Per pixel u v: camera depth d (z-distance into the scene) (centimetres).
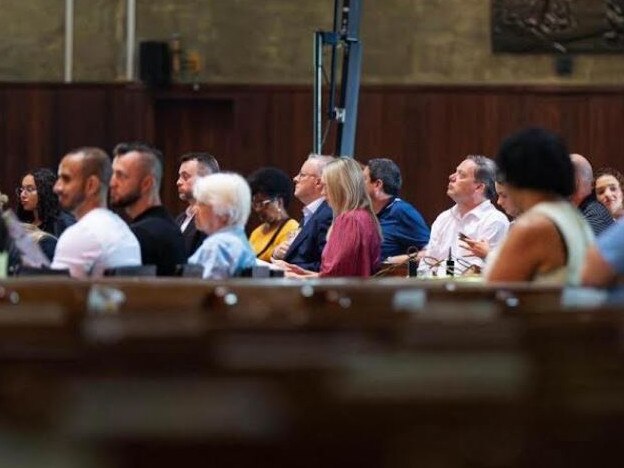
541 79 2684
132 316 555
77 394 542
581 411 569
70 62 2769
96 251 1093
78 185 1126
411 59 2723
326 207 1545
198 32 2766
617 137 2659
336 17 2047
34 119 2773
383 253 1639
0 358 543
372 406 552
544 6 2670
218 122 2767
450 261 1427
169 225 1183
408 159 2716
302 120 2731
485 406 561
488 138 2697
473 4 2703
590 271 762
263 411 544
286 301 684
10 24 2784
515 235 823
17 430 540
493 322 571
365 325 561
